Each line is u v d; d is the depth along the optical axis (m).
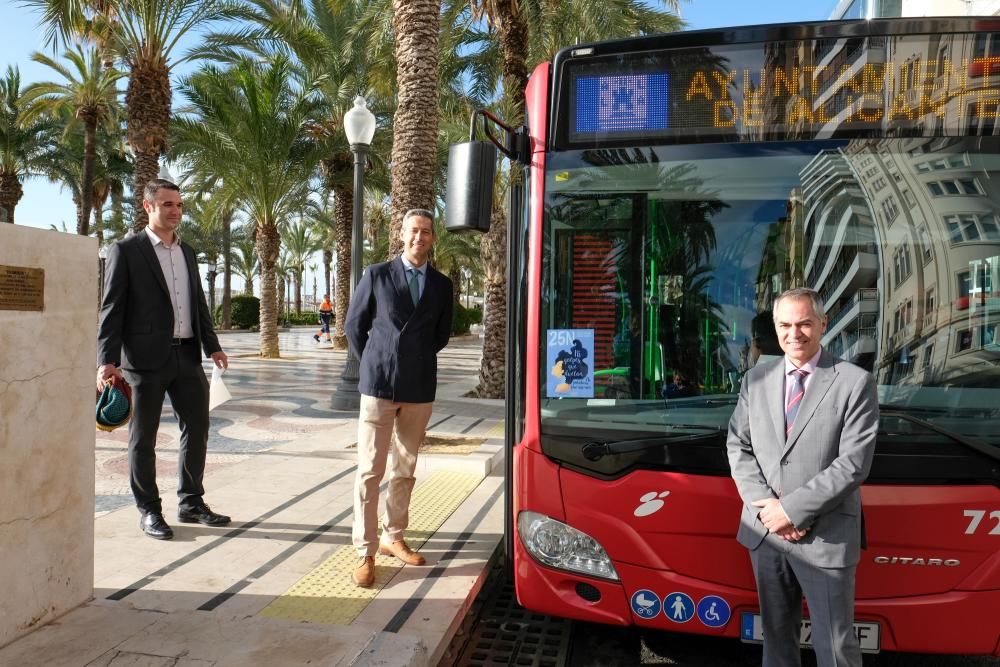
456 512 4.85
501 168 12.70
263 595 3.37
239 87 17.78
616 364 2.82
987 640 2.52
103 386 3.72
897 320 2.66
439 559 3.90
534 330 2.89
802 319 2.36
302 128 19.20
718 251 2.80
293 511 4.77
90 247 3.03
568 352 2.86
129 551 3.90
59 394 2.87
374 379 3.56
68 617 2.88
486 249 12.45
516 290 3.36
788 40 2.82
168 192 4.04
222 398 4.46
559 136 2.96
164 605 3.21
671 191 2.85
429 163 8.60
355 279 8.65
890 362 2.64
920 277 2.67
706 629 2.66
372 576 3.52
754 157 2.82
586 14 10.78
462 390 13.15
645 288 2.83
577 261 2.89
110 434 7.63
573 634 3.44
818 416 2.32
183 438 4.39
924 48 2.73
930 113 2.73
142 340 3.97
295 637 2.75
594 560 2.76
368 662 2.57
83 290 2.99
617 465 2.74
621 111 2.92
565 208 2.91
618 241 2.87
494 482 5.73
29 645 2.64
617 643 3.35
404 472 3.83
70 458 2.94
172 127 16.86
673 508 2.67
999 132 2.69
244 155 17.69
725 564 2.63
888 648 2.54
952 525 2.50
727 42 2.86
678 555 2.67
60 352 2.87
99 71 24.20
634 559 2.71
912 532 2.51
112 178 33.53
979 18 2.70
